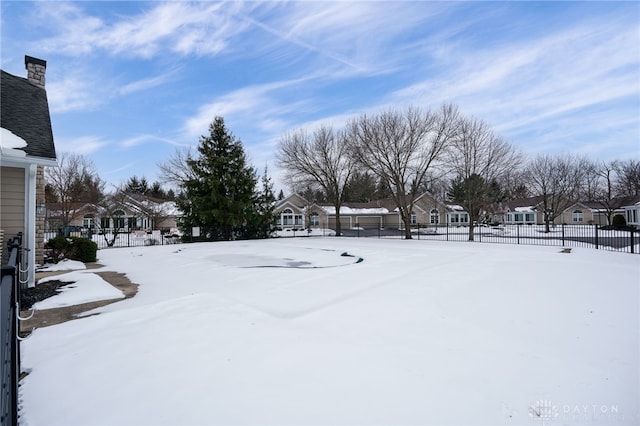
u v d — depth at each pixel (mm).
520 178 32375
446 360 3105
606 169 42375
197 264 10133
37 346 3445
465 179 20922
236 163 23188
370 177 27266
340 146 26312
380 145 21672
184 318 4219
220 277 7660
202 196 22625
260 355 3129
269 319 4246
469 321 4312
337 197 27391
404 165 21766
